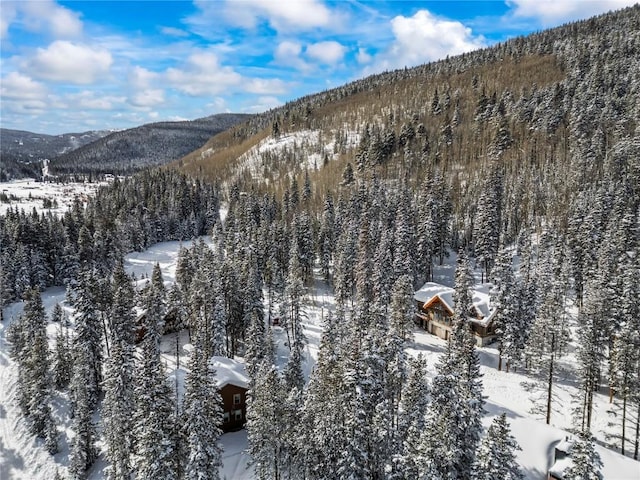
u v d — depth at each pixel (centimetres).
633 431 4738
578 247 7888
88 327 5744
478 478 2612
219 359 5641
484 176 13688
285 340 7512
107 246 12150
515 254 10294
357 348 3662
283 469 3725
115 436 4175
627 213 7988
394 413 4309
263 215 12512
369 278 7962
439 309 7600
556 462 3806
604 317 5378
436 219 9950
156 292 6819
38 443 5569
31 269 10569
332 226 10788
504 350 6141
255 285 7069
